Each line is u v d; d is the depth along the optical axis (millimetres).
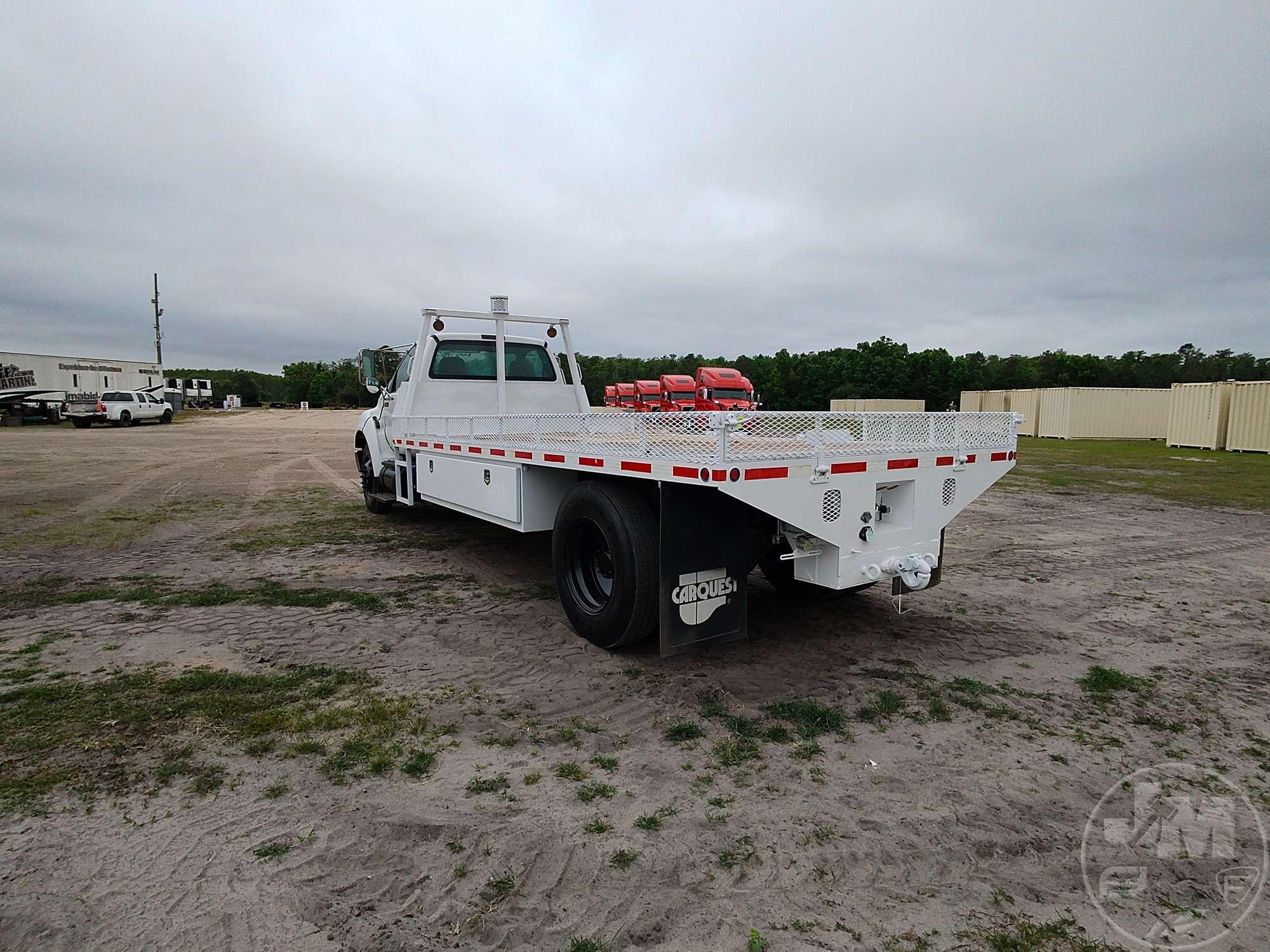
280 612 4953
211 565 6398
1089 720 3398
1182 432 23625
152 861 2246
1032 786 2799
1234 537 8242
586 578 4461
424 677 3803
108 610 4961
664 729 3244
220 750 2969
